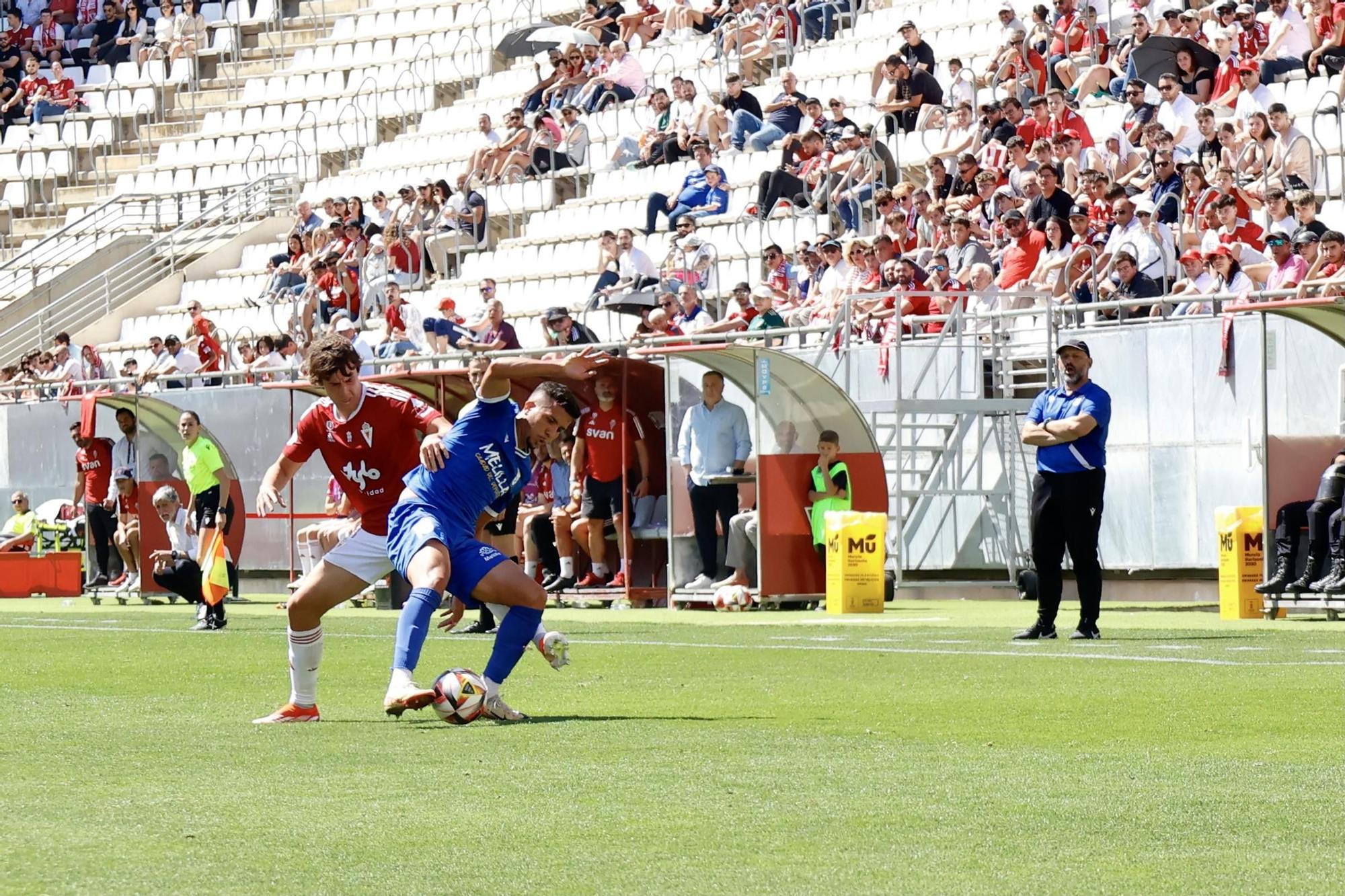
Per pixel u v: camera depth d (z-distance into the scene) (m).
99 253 105.62
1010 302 61.75
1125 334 57.66
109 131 119.19
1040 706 25.50
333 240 90.88
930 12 87.88
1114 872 13.52
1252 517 47.62
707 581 56.81
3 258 114.62
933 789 17.59
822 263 68.94
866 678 30.33
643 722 23.86
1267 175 61.53
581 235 87.81
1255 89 66.56
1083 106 73.12
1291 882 13.12
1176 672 30.50
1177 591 56.88
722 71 91.75
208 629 46.81
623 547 58.38
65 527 73.94
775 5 92.44
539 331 83.62
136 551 66.88
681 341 63.62
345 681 31.44
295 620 24.34
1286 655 33.78
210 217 108.19
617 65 95.00
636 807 16.67
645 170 87.94
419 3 114.75
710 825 15.69
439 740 22.00
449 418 61.16
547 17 107.31
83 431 68.75
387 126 109.69
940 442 60.69
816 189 75.88
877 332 62.59
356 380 24.20
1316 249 53.34
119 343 97.88
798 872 13.62
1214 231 58.47
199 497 50.97
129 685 30.83
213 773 19.20
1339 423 49.59
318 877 13.59
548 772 19.00
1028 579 58.03
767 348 55.69
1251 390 54.28
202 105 119.12
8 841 15.11
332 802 17.12
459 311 86.50
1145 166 65.69
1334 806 16.41
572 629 45.38
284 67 117.44
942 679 29.95
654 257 81.00
